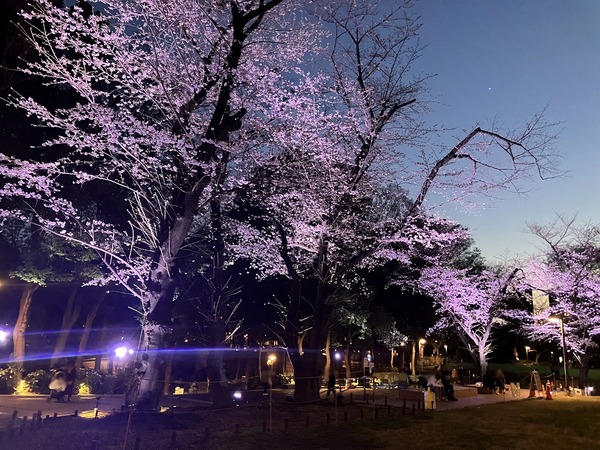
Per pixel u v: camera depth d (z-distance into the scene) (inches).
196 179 567.2
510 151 743.1
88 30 577.6
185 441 438.9
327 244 789.9
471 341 1678.2
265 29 645.3
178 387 1099.9
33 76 742.5
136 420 491.5
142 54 598.5
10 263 970.1
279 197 762.2
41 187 593.0
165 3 570.6
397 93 764.6
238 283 1196.5
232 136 671.8
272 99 667.4
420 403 836.0
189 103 595.5
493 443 490.0
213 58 616.1
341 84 754.2
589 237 1366.9
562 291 1338.6
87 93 587.2
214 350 726.5
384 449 455.8
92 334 1427.2
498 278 1438.2
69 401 768.3
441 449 458.9
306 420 579.5
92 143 589.3
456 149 753.6
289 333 786.2
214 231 761.0
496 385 1152.2
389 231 824.9
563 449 461.1
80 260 943.0
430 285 1358.3
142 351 542.6
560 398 1044.5
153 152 650.2
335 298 821.9
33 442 403.2
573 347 1312.7
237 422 557.6
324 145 741.9
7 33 681.6
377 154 779.4
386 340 1487.5
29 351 1333.7
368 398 893.8
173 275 570.3
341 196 775.7
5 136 796.0
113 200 924.6
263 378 1203.2
